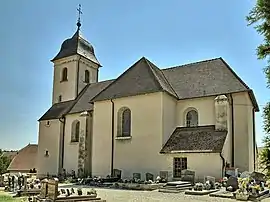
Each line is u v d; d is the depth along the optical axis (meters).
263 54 5.48
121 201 16.66
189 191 20.31
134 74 32.50
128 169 29.19
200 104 29.42
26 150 58.38
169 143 28.02
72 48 43.97
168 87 31.14
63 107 41.50
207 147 25.34
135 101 30.14
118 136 30.64
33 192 20.17
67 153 37.78
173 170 26.47
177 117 30.41
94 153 31.88
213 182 22.45
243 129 27.36
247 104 27.69
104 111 32.16
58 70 44.41
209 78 31.17
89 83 43.81
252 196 17.67
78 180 29.98
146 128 28.91
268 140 5.18
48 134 40.28
